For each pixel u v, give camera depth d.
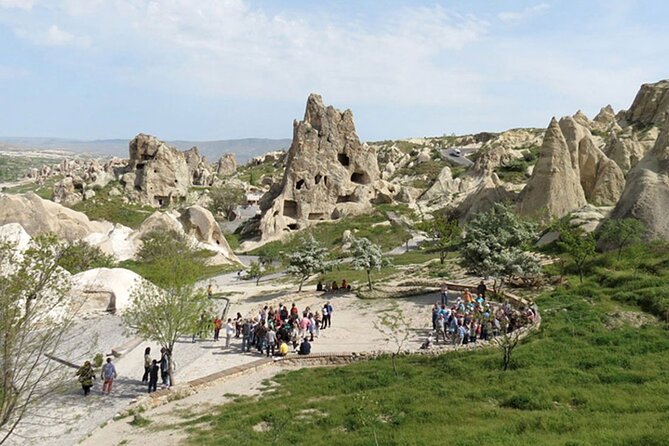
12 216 68.94
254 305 46.00
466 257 42.28
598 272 40.09
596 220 52.78
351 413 21.08
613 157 80.69
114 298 43.50
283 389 25.89
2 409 17.38
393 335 34.47
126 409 23.67
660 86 115.31
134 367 30.36
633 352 25.34
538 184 65.38
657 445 14.56
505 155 114.69
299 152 102.62
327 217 101.19
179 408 24.19
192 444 19.22
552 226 55.66
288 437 19.19
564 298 35.94
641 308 31.97
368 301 45.22
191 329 28.23
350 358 30.02
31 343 20.33
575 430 17.03
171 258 49.69
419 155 159.62
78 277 44.75
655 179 47.66
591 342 27.30
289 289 53.22
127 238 75.75
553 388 21.53
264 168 193.00
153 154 131.25
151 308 27.62
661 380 21.47
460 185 110.69
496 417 19.23
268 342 31.77
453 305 39.28
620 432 15.88
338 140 107.00
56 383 22.06
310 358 30.39
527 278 41.78
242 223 110.12
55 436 21.09
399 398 22.25
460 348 29.00
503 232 42.47
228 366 30.06
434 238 67.75
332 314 41.59
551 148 66.06
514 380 22.97
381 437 18.17
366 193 105.19
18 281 18.72
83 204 117.88
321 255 50.00
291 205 101.69
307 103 107.94
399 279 51.25
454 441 16.61
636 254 40.34
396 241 81.56
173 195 128.12
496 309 35.12
